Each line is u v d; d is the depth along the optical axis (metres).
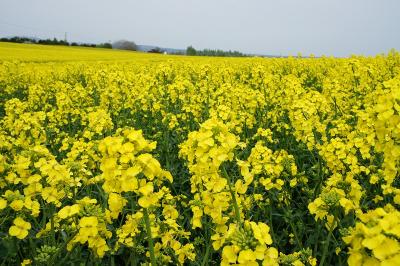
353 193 3.40
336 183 3.67
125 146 2.36
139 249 3.51
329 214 3.19
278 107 8.78
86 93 11.77
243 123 7.58
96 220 2.54
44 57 34.56
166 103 9.75
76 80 19.17
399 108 2.80
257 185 4.55
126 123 9.12
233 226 2.16
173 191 5.85
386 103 2.89
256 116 8.63
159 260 3.27
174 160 7.24
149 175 2.40
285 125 6.97
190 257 3.36
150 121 9.32
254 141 7.16
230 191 2.76
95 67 21.72
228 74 13.55
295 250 4.14
